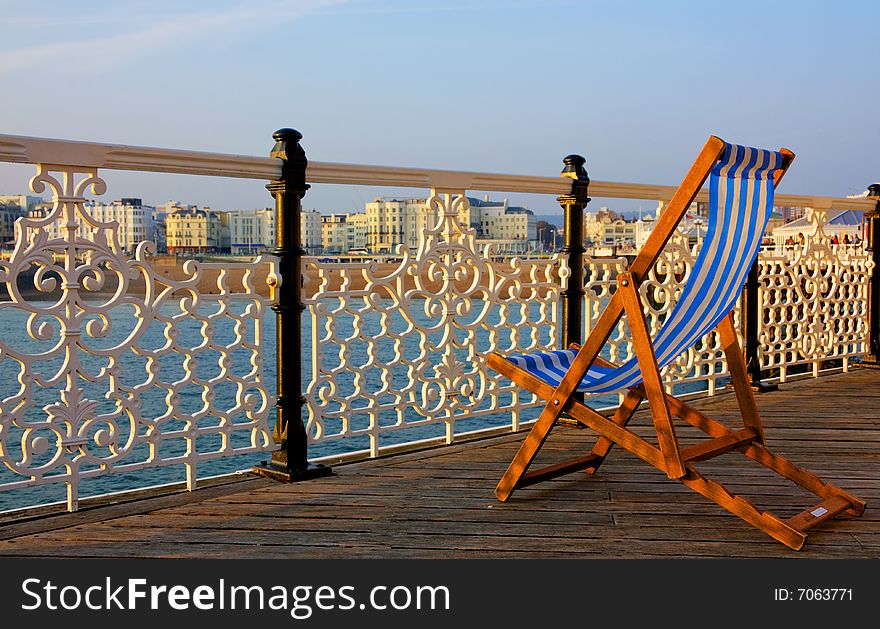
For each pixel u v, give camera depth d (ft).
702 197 15.16
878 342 20.39
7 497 21.15
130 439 9.61
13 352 8.55
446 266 12.49
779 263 18.17
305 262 10.93
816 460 11.78
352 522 9.09
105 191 8.93
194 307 10.00
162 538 8.58
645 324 8.71
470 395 12.94
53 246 8.64
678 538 8.61
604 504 9.73
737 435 9.70
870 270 20.29
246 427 10.67
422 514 9.37
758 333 17.54
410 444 12.57
